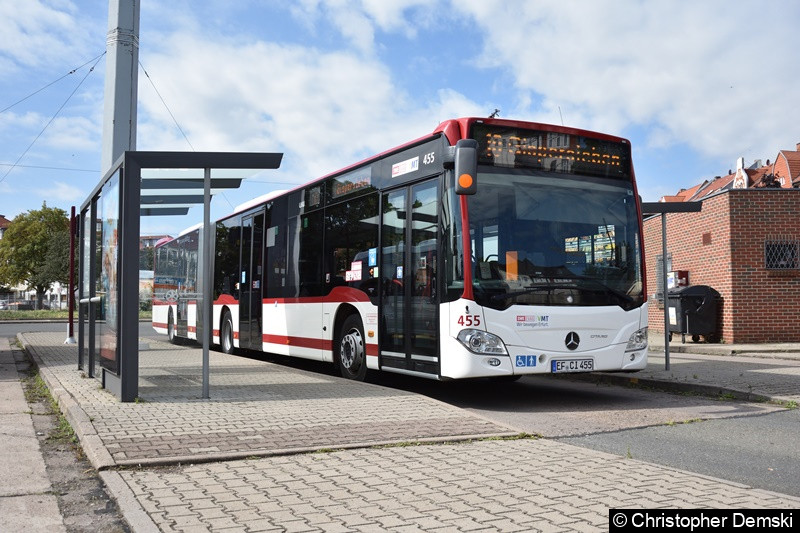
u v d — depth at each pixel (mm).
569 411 8703
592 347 9047
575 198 9305
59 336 21453
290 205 13461
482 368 8484
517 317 8664
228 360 14047
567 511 4375
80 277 11609
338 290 11484
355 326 11023
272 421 7156
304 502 4559
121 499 4605
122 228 8305
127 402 8195
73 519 4363
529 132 9188
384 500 4605
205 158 8500
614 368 9180
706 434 7145
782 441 6797
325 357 11828
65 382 10125
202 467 5449
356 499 4625
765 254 17641
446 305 8773
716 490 4828
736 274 17578
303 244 12805
